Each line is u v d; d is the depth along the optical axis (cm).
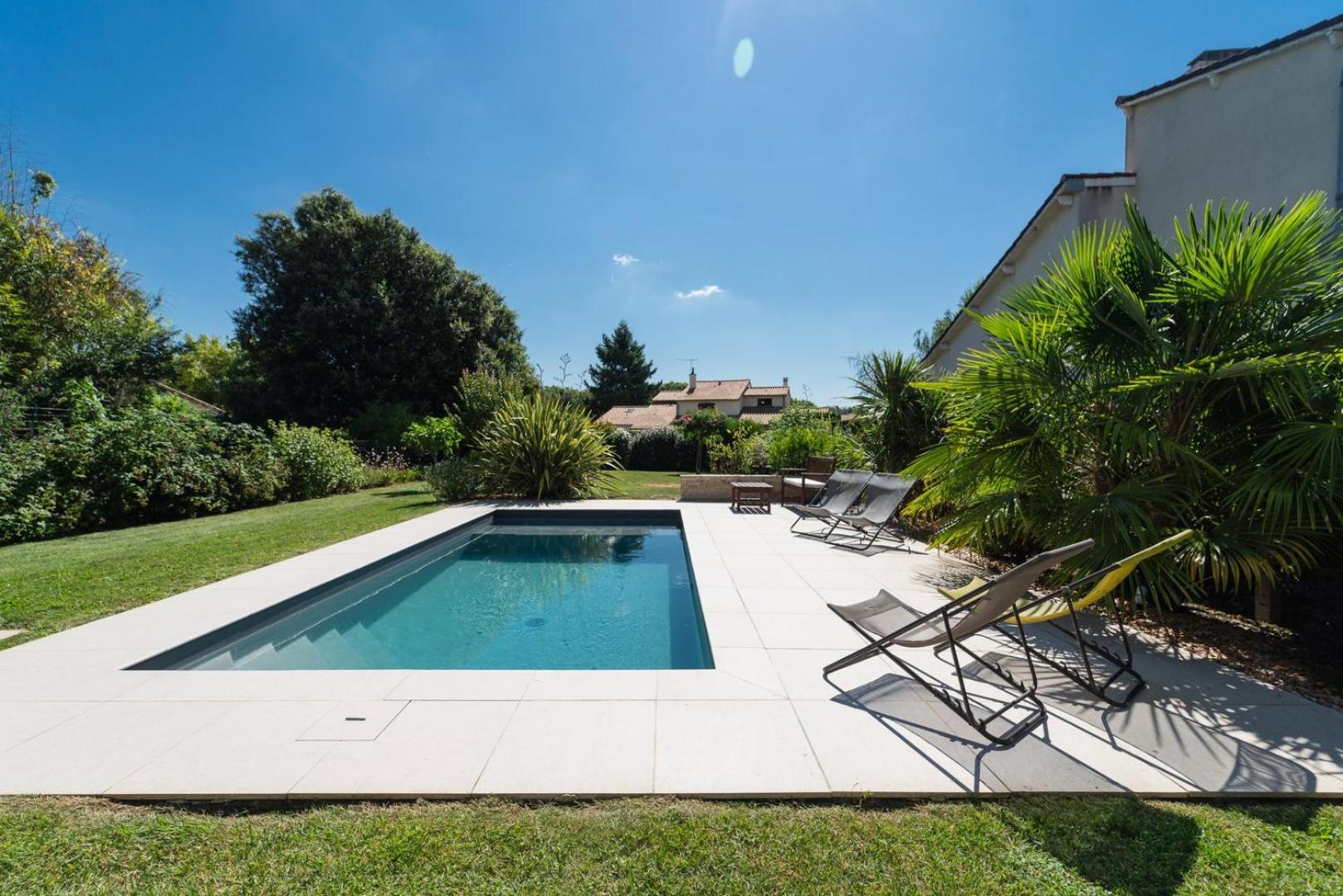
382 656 448
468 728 263
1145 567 357
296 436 1333
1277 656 350
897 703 291
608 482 1359
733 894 168
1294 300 375
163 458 991
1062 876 175
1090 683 301
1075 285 435
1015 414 454
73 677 321
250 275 2422
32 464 843
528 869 178
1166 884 172
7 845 188
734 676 323
